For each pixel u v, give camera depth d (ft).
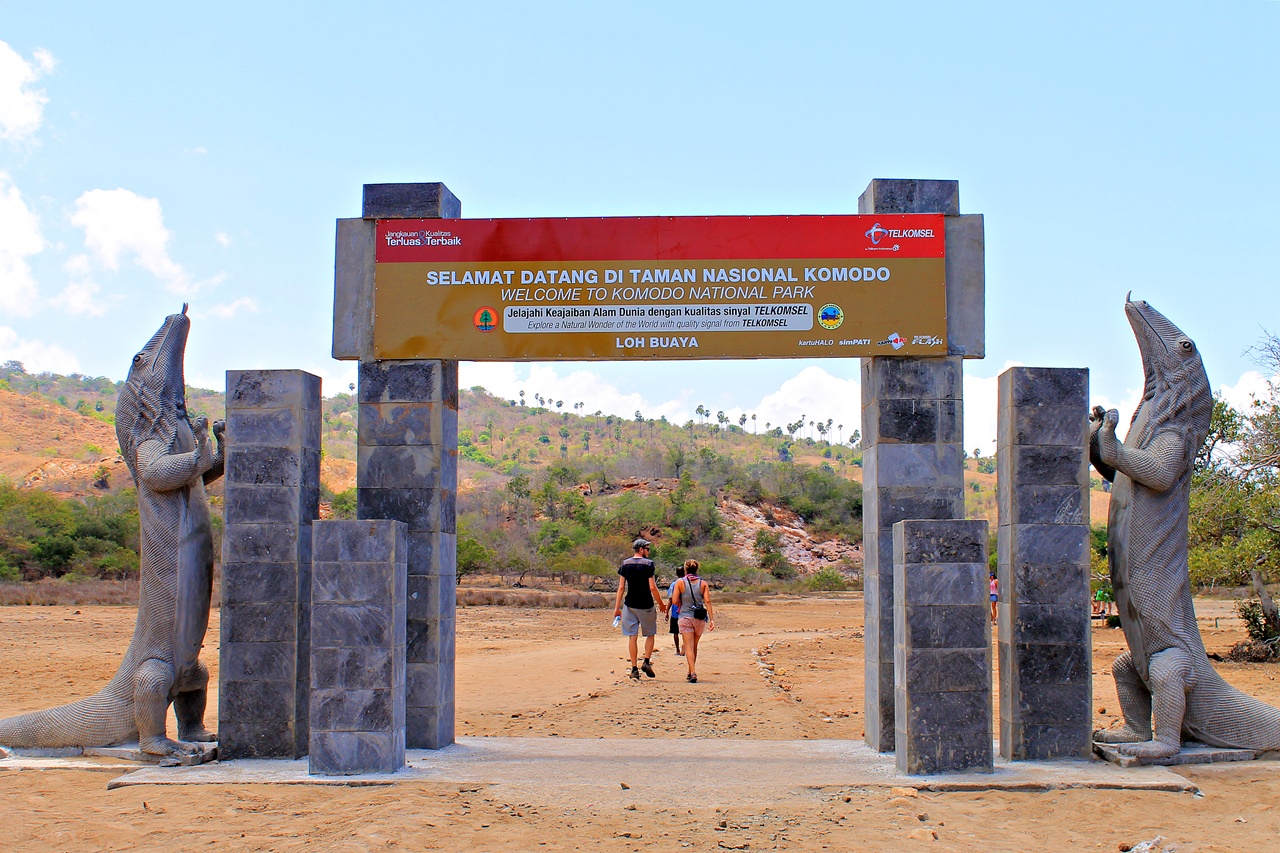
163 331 32.91
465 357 33.45
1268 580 68.74
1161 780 26.89
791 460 571.28
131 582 143.43
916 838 21.80
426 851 20.67
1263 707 29.50
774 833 22.20
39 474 302.86
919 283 32.91
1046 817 23.76
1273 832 22.36
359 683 28.04
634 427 654.53
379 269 33.68
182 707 31.89
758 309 33.12
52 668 56.34
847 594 203.72
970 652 27.71
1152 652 30.09
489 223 33.68
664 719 39.73
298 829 22.45
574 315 33.35
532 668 59.62
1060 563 30.30
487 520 254.47
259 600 30.55
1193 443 30.60
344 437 507.30
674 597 53.93
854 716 41.37
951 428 32.60
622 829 22.47
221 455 31.55
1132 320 32.40
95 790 26.53
